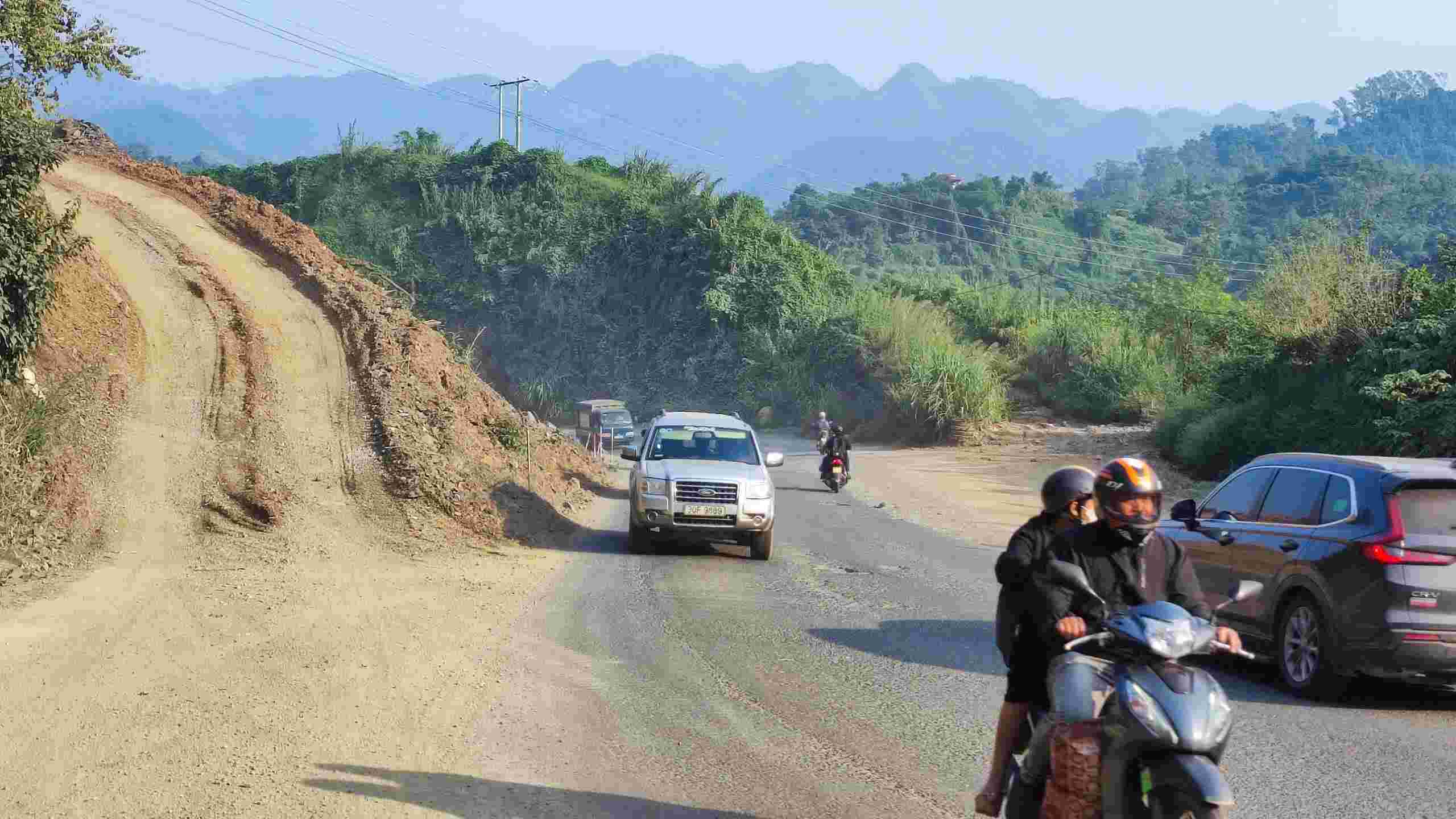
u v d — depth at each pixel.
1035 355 61.56
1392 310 28.17
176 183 39.38
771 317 84.94
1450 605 9.19
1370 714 9.35
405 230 97.62
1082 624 4.84
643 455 19.45
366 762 7.30
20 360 16.89
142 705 8.38
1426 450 23.91
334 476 19.81
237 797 6.50
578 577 15.48
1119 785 4.57
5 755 7.13
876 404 58.09
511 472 23.48
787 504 27.80
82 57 22.95
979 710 9.08
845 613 13.48
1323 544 9.81
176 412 21.50
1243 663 11.40
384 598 13.23
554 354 90.81
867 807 6.78
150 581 13.51
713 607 13.62
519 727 8.26
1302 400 29.86
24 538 14.67
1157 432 38.56
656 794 6.90
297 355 26.00
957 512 26.38
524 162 102.50
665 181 104.25
